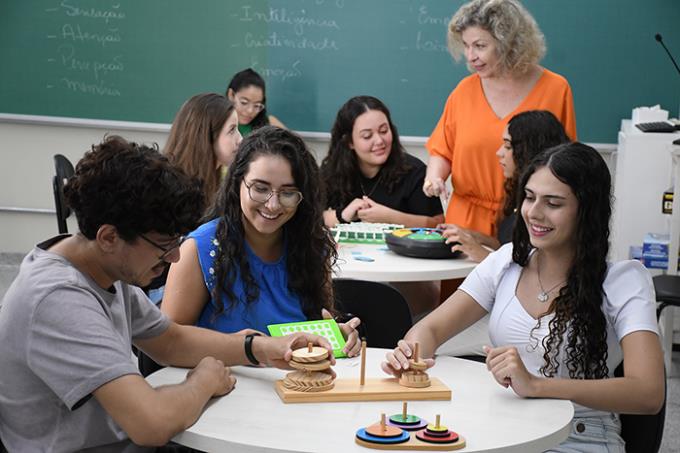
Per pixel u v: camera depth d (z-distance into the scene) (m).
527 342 1.97
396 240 3.05
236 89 4.71
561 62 4.84
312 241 2.07
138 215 1.48
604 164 1.95
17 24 5.09
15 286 1.53
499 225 3.44
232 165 2.02
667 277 3.69
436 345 2.04
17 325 1.49
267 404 1.63
